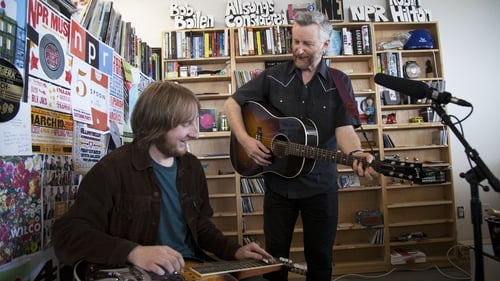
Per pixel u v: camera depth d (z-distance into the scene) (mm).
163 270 879
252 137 1909
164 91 1079
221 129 3504
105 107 1704
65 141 1327
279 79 1852
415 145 3625
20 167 1067
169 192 1160
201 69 3545
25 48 1092
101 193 1018
